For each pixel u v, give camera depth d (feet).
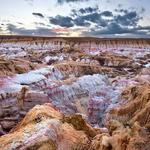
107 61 257.34
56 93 132.98
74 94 137.18
